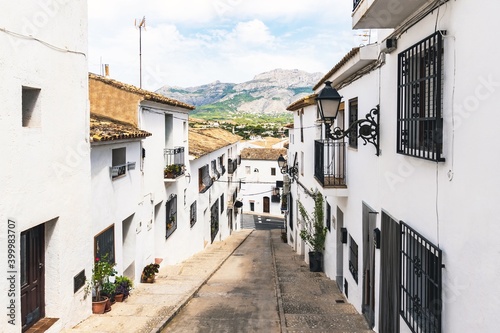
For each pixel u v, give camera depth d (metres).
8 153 5.26
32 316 6.19
